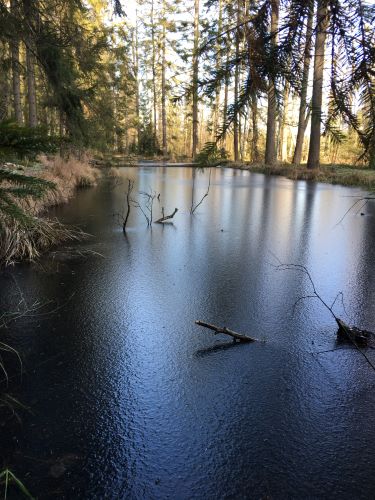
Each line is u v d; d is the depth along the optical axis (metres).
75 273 4.39
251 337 2.98
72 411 2.16
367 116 1.00
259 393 2.32
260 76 1.03
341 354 2.75
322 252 5.26
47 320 3.26
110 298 3.72
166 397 2.28
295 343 2.90
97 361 2.66
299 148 18.06
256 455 1.86
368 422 2.08
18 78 8.41
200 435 1.98
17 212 1.31
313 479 1.72
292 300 3.69
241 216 7.79
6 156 1.04
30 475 1.74
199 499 1.63
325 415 2.13
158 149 30.75
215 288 3.97
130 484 1.70
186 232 6.38
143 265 4.68
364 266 4.68
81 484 1.69
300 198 10.24
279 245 5.61
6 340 2.94
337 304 3.60
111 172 15.39
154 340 2.95
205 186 12.87
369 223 7.14
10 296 3.77
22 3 3.88
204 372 2.53
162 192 11.15
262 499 1.63
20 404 2.22
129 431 2.01
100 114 6.70
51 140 1.05
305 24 0.99
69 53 4.89
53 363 2.64
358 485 1.70
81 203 8.93
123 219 7.31
